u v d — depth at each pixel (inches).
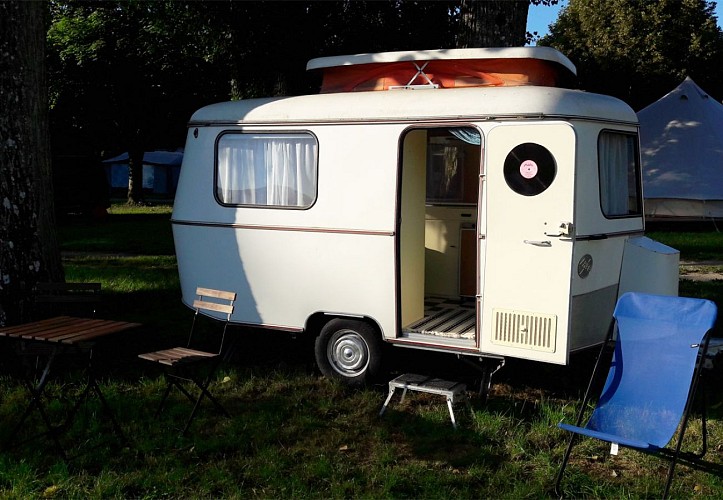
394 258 248.7
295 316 269.3
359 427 221.8
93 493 177.6
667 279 247.0
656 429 179.9
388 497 177.3
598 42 1218.0
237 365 280.7
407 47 548.1
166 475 185.9
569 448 181.8
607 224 242.2
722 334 310.5
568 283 219.9
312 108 262.8
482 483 186.5
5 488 180.7
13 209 265.4
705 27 1205.7
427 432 217.5
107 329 209.0
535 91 232.1
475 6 361.4
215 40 536.1
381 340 257.6
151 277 462.0
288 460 196.9
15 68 263.9
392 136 247.8
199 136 287.6
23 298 267.0
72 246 650.8
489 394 249.8
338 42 537.6
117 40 877.8
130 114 1050.7
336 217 257.4
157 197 1632.6
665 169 761.6
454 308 294.5
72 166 890.7
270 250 271.4
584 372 271.6
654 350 190.2
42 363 263.6
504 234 228.8
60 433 210.2
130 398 240.5
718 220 744.3
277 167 270.7
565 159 219.5
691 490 181.5
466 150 304.0
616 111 249.1
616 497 176.6
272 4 501.4
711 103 811.4
